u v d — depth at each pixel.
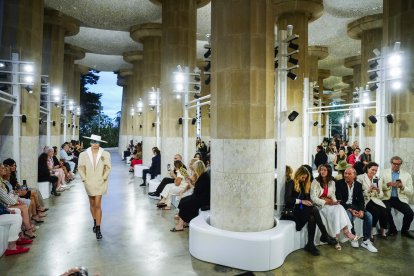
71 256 5.10
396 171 6.54
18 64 8.23
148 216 7.63
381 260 5.09
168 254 5.23
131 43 20.70
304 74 13.46
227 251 4.74
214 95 5.26
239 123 4.99
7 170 6.20
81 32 18.77
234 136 5.00
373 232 6.45
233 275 4.45
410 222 6.36
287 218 5.60
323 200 5.61
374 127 16.94
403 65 6.96
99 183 6.07
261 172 5.03
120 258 5.04
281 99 6.25
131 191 11.12
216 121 5.20
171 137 11.59
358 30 16.17
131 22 15.77
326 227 5.67
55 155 12.33
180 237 6.08
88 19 15.53
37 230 6.45
